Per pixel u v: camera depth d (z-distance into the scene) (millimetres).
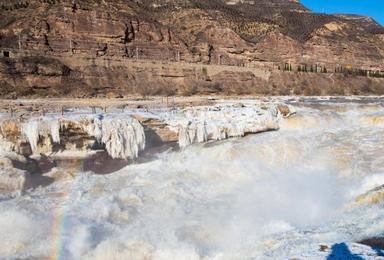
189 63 70312
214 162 23891
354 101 53906
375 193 16359
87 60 57719
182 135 27125
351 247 12203
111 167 24234
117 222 16297
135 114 27594
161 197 18781
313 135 28594
